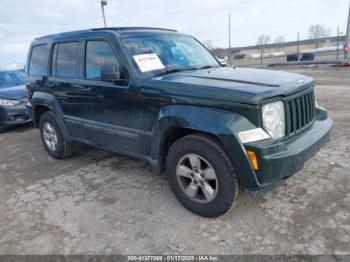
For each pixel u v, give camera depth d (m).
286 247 2.52
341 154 4.30
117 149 3.92
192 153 2.97
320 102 8.27
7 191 4.09
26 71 5.55
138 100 3.39
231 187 2.78
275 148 2.62
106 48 3.76
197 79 3.18
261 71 3.65
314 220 2.84
